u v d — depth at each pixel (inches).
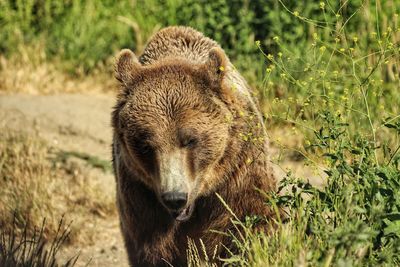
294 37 710.5
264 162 425.1
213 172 412.8
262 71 724.0
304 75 636.1
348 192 350.6
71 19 880.3
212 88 408.5
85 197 602.2
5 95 770.2
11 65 828.6
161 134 393.7
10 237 479.5
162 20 847.7
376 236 347.3
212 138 399.2
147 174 406.0
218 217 424.2
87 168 649.0
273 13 738.2
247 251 387.2
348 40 636.1
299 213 360.2
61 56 859.4
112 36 870.4
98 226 578.9
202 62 440.8
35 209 555.5
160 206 424.5
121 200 436.5
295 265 330.6
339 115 410.0
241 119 413.4
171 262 435.2
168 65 414.6
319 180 562.6
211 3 793.6
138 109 400.5
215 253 412.8
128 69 416.5
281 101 408.5
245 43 748.6
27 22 871.1
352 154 397.1
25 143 633.0
